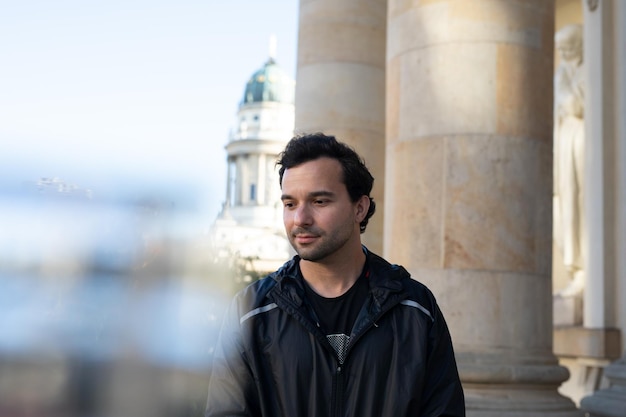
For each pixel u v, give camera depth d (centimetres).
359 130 1091
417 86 689
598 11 1147
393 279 231
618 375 680
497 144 656
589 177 1138
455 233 648
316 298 228
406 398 216
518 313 643
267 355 221
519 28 680
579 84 1251
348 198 230
